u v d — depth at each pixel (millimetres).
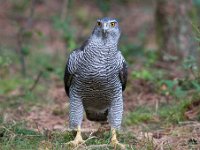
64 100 15492
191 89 14391
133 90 15578
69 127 11008
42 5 28938
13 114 13555
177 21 18828
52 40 24750
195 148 10297
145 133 11508
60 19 23297
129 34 25828
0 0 28203
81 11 27766
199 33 12508
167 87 14898
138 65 19109
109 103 10852
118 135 10914
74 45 20406
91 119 11609
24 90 16594
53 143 10258
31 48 22531
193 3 19234
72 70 10469
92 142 10516
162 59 19031
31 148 9891
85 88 10492
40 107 14641
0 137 10484
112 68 10250
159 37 19281
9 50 21125
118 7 28859
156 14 19406
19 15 26891
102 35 10008
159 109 13562
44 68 19469
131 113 13344
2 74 18453
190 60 13938
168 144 10281
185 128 11664
